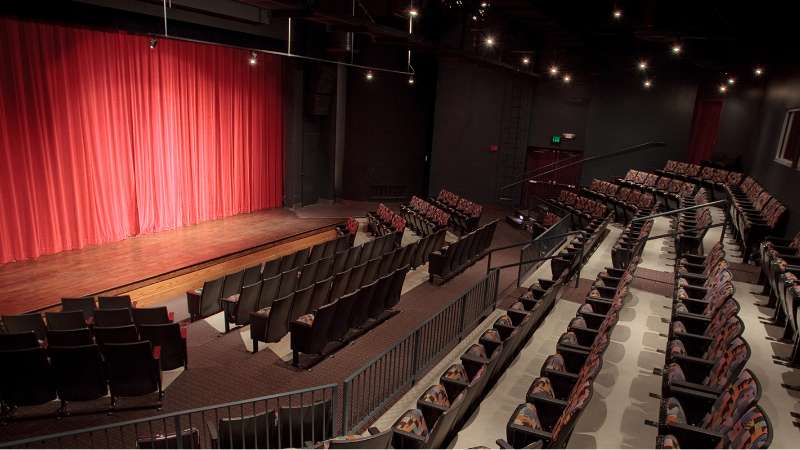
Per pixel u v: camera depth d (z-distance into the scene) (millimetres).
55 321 5316
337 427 4367
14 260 8016
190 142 10469
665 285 6473
